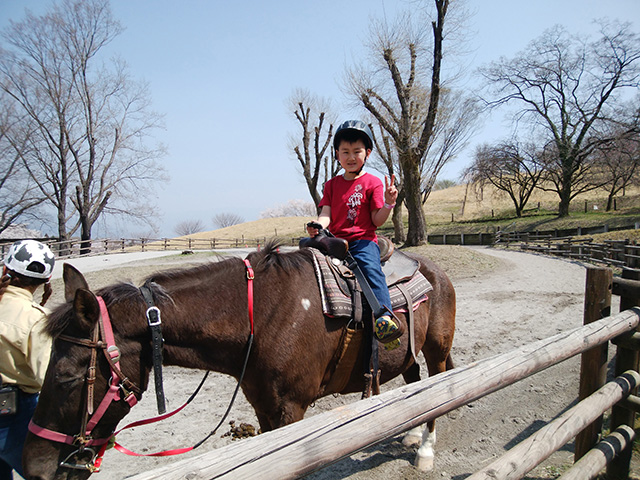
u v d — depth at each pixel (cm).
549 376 524
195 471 112
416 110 2306
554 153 3759
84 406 194
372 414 150
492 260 1878
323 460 132
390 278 296
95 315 196
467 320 854
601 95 3406
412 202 2336
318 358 247
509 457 204
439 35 2089
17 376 240
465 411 451
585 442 297
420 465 339
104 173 3180
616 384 292
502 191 5066
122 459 372
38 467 188
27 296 249
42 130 2858
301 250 279
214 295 237
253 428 421
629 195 4509
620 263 1402
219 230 6325
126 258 2675
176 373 620
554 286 1220
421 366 595
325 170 2877
